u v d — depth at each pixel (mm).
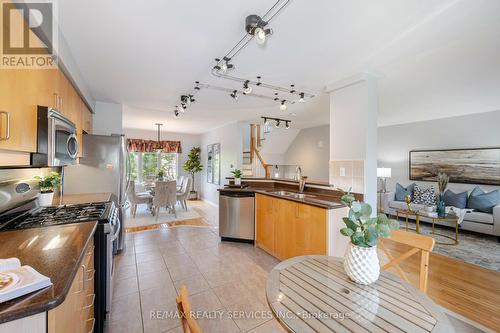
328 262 1409
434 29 1771
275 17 1615
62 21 1644
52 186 2188
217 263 2859
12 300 699
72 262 973
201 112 4723
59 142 1654
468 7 1505
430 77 2734
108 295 1748
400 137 5512
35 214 1785
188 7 1511
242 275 2557
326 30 1783
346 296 1040
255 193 3461
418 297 1035
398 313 919
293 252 2721
